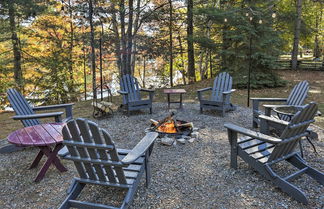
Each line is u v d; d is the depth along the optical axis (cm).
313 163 276
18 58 832
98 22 729
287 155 242
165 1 957
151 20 883
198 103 622
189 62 1048
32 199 216
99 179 199
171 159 293
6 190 231
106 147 171
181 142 343
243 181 238
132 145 345
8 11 723
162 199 211
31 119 342
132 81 541
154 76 1431
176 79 1473
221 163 279
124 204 184
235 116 487
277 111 325
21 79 812
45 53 918
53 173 263
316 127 409
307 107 209
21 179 252
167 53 938
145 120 468
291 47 1405
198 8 863
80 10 696
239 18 768
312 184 230
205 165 275
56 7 878
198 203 204
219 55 885
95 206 189
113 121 466
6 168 278
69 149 187
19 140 244
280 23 1120
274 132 356
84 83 942
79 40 870
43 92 880
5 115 598
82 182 204
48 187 235
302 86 372
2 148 319
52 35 915
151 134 229
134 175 202
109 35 820
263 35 778
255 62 802
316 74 1095
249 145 257
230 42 842
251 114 500
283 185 212
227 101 502
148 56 890
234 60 834
